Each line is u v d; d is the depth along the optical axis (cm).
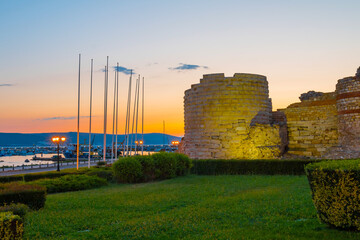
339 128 3033
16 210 967
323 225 971
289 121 3422
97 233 980
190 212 1202
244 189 1755
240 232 937
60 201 1611
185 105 3572
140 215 1224
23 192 1379
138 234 950
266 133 3075
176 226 1016
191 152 3309
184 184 2116
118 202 1494
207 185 1964
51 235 997
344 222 903
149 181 2536
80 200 1611
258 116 3197
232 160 2666
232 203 1338
